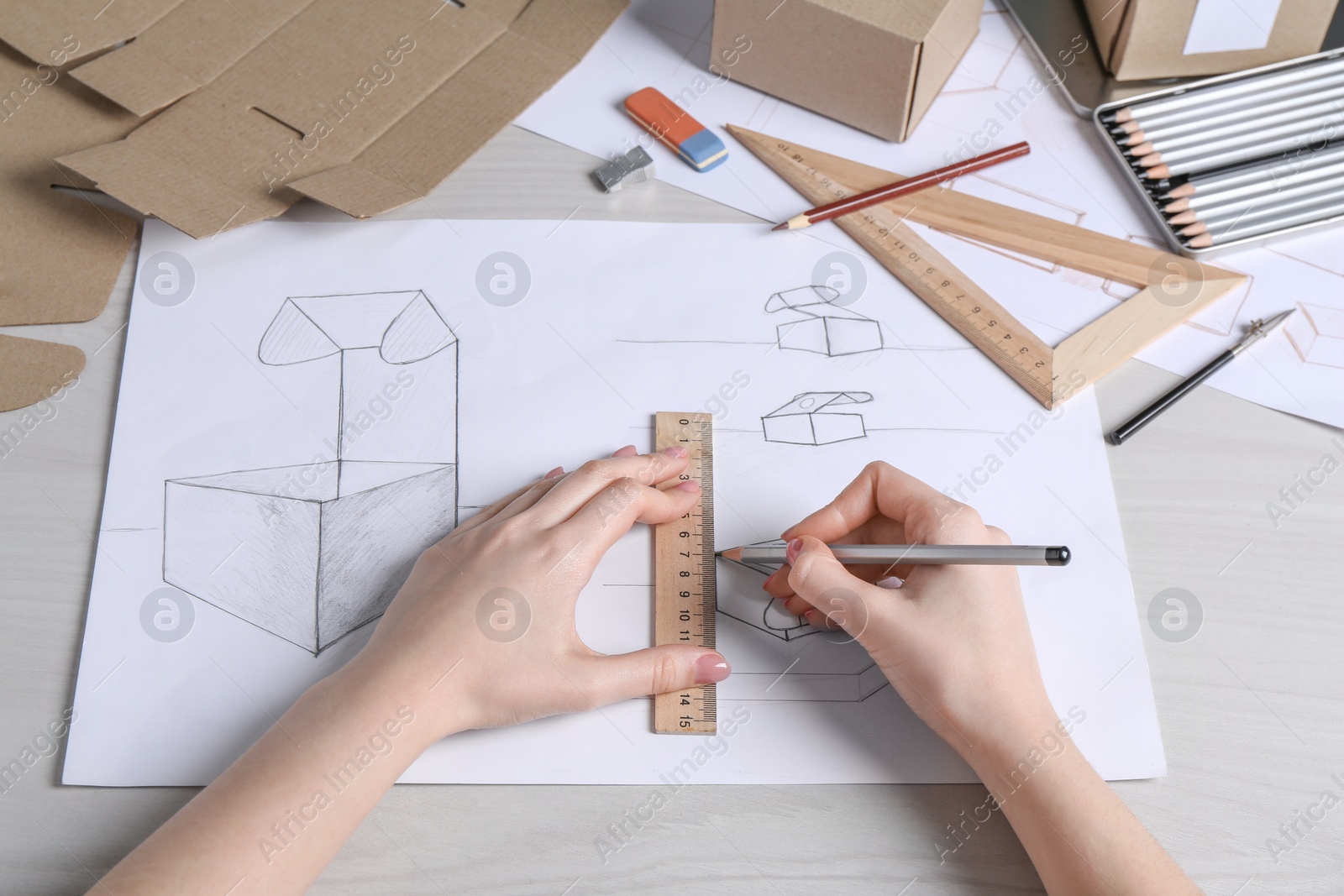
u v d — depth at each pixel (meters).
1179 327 0.89
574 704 0.68
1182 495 0.81
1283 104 0.96
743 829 0.67
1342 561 0.78
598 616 0.75
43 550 0.77
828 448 0.82
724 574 0.77
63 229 0.89
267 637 0.74
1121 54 0.97
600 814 0.68
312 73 0.96
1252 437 0.83
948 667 0.66
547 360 0.86
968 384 0.86
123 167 0.87
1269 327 0.88
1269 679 0.73
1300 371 0.86
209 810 0.61
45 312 0.86
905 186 0.93
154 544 0.77
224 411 0.83
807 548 0.69
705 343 0.87
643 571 0.77
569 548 0.71
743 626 0.75
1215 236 0.90
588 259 0.91
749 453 0.82
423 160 0.91
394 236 0.92
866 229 0.92
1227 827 0.68
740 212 0.94
